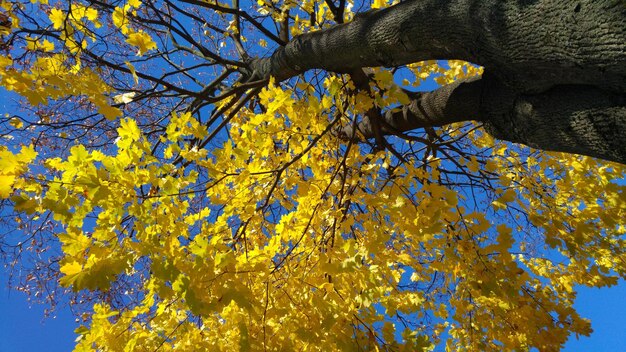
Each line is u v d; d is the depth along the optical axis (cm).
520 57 148
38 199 151
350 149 283
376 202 226
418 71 361
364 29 210
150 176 167
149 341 196
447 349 286
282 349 192
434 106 250
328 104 226
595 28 121
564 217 262
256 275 198
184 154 194
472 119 233
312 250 236
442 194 220
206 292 170
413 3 186
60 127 338
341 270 200
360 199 241
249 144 221
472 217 228
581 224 246
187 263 167
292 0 337
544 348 242
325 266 204
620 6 115
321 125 250
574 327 246
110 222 158
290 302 212
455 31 166
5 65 167
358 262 199
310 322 201
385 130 323
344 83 267
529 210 243
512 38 146
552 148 172
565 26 128
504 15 146
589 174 279
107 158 158
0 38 220
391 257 237
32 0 199
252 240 272
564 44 131
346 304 207
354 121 278
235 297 165
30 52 214
